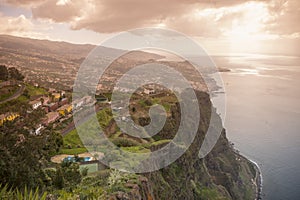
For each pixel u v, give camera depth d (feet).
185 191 109.91
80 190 44.86
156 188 76.95
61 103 131.44
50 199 39.68
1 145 41.11
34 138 47.73
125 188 50.42
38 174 45.83
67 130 83.30
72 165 54.70
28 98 129.18
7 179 39.55
